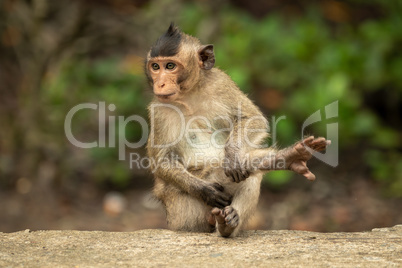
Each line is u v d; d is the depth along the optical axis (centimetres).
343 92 2105
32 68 2103
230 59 2173
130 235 1105
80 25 2144
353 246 996
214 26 2245
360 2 2711
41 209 1933
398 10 2353
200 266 892
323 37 2344
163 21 2231
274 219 1894
